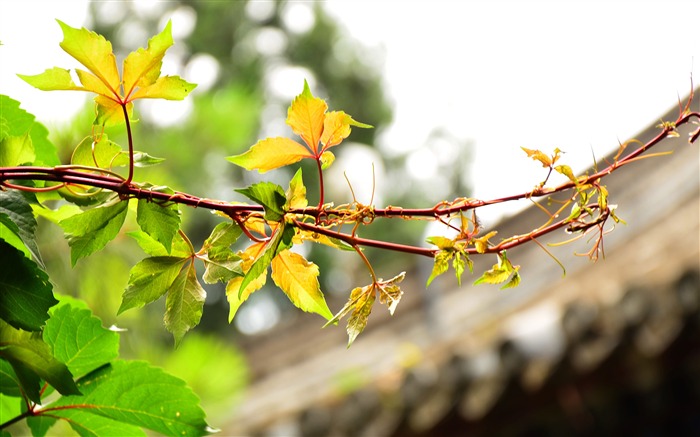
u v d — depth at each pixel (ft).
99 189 3.34
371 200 3.32
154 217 3.29
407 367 11.99
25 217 3.31
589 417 10.07
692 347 9.27
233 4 32.37
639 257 10.82
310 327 18.33
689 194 10.66
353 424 11.92
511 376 10.17
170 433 3.59
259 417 14.58
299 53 34.17
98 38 3.24
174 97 3.30
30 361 3.36
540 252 12.89
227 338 26.25
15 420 3.54
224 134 11.62
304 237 3.34
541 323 10.84
